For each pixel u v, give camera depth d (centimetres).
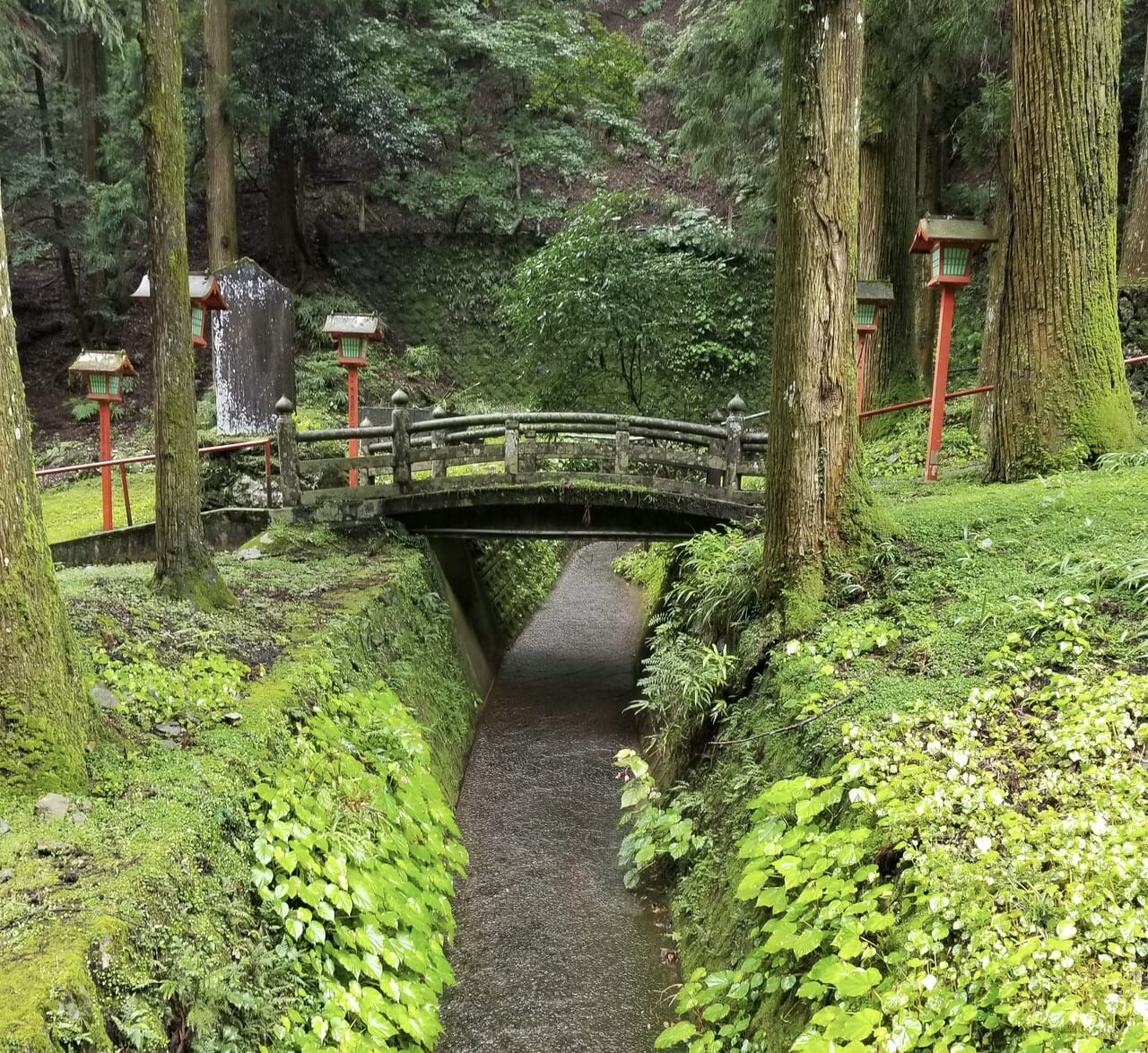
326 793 394
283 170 1689
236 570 720
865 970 264
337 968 336
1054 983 220
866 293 888
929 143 1398
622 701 875
